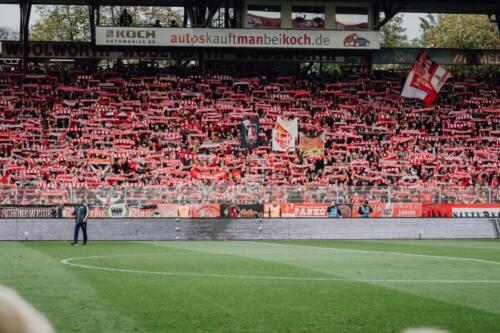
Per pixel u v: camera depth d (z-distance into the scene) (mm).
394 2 66062
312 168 56688
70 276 21719
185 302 16250
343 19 63688
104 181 53594
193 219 48438
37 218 46656
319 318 14141
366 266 25812
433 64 62406
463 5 68438
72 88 60625
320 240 48062
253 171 55781
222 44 60469
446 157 58750
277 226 49438
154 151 56188
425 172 57719
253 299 16859
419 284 20250
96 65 68438
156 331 12477
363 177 56219
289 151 57406
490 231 51469
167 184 53844
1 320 2627
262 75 64250
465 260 28828
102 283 19922
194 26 61375
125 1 66375
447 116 62312
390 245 40656
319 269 24562
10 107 58375
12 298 2703
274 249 36031
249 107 61188
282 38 60750
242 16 62781
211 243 43125
